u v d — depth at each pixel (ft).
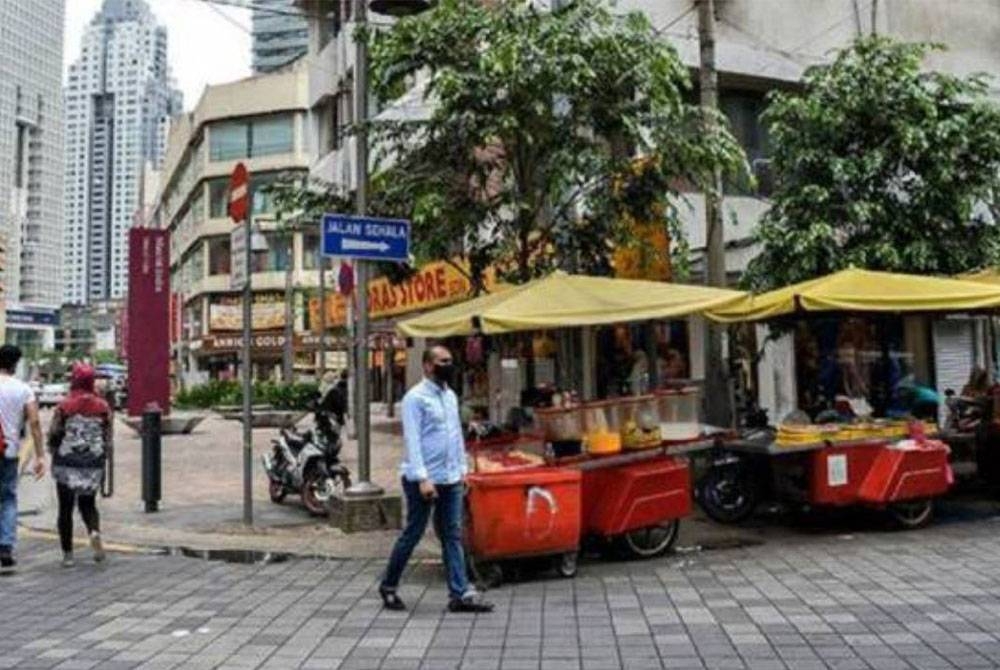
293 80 179.63
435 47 36.68
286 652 20.03
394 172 37.91
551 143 36.68
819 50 60.18
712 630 20.97
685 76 37.50
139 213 336.08
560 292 29.73
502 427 32.94
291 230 43.93
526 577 26.78
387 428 82.58
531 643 20.30
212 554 30.37
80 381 29.27
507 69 33.73
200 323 198.80
